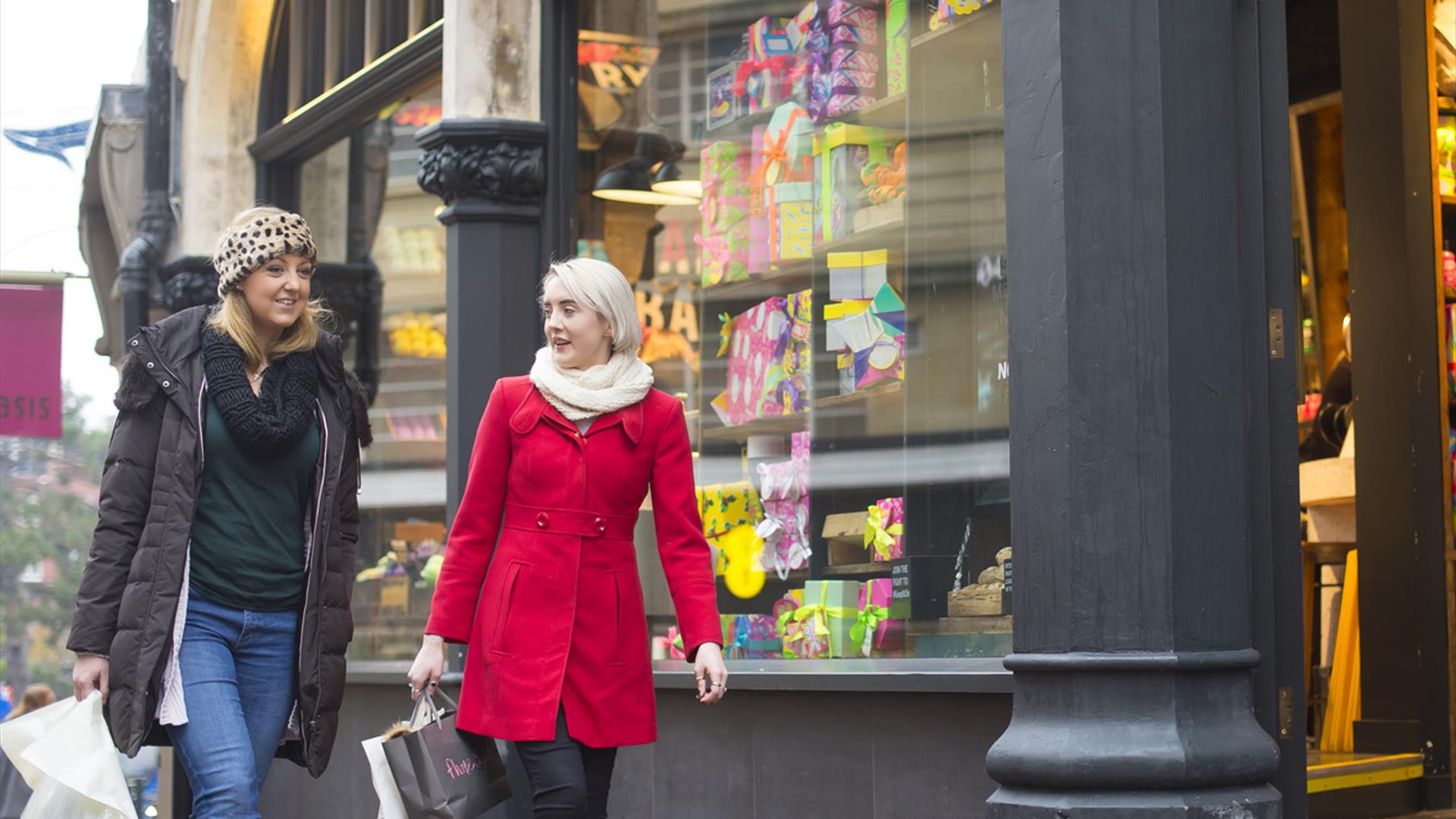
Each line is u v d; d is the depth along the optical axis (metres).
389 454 7.93
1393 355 6.19
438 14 7.30
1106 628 3.91
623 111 6.39
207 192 9.43
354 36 8.28
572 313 4.08
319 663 3.98
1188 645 3.88
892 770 4.99
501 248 6.34
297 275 3.97
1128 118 3.98
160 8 9.84
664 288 6.28
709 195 6.17
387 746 3.92
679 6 6.31
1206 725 3.89
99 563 3.82
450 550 4.09
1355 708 6.43
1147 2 3.99
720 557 5.98
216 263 3.95
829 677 5.12
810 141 5.84
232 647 3.91
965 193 5.25
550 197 6.40
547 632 3.96
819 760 5.22
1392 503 6.16
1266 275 4.28
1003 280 5.10
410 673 4.05
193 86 9.43
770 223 5.96
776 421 5.85
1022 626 4.05
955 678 4.78
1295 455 4.27
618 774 5.85
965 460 5.14
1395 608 6.12
